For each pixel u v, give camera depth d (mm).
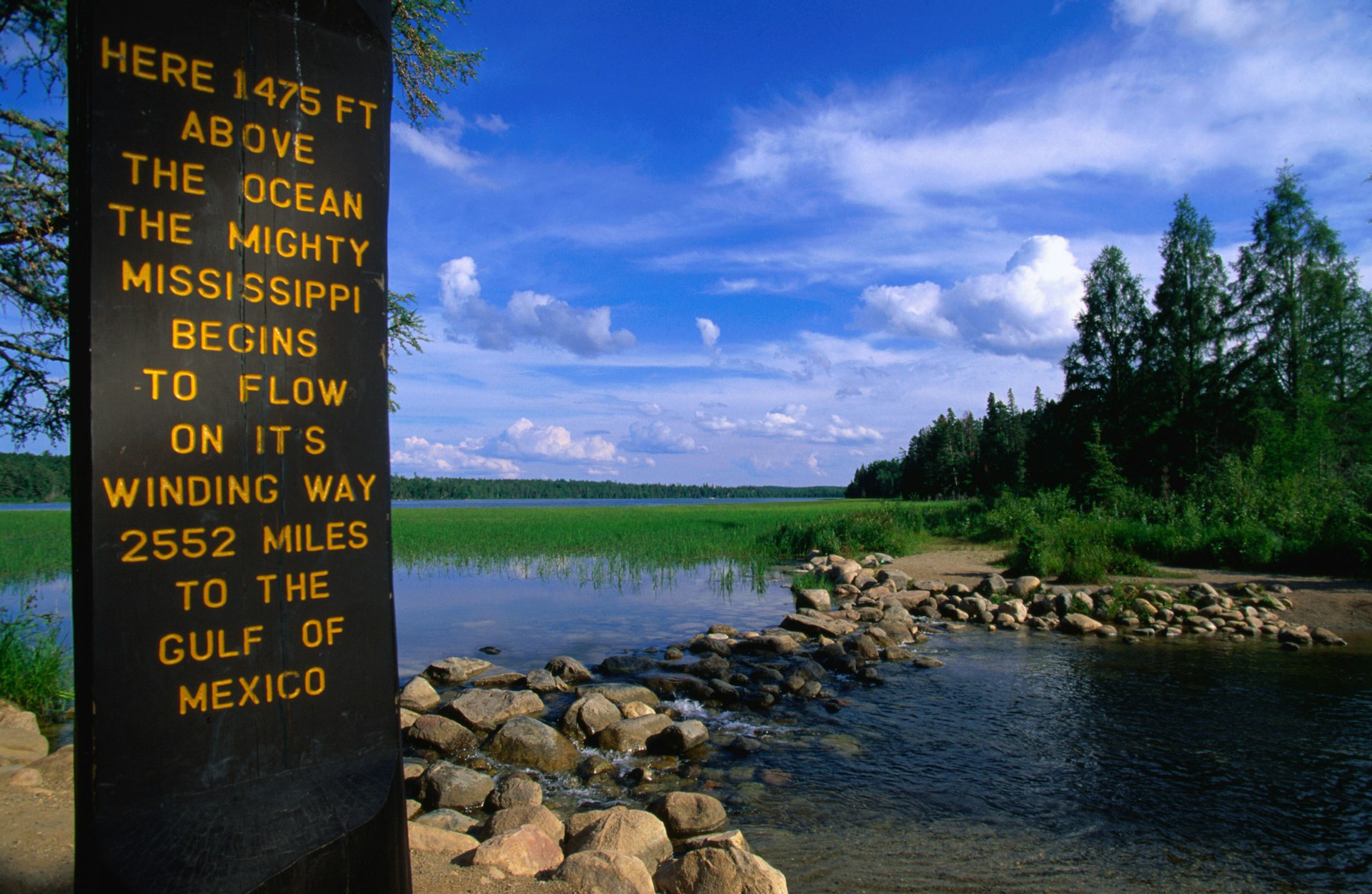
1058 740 8633
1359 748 8383
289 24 2764
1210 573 19469
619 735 8195
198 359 2572
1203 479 27844
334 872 2670
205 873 2434
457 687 10492
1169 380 41781
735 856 4848
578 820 6066
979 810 6789
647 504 102625
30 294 8070
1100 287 45344
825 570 22234
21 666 9211
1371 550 18344
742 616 16500
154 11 2521
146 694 2455
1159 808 6855
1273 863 5891
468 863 4445
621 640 13898
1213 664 12242
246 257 2668
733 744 8352
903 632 14305
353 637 2844
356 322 2883
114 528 2418
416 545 29516
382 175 2955
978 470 85438
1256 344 39062
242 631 2623
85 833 2363
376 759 2877
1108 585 18234
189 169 2574
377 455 2914
